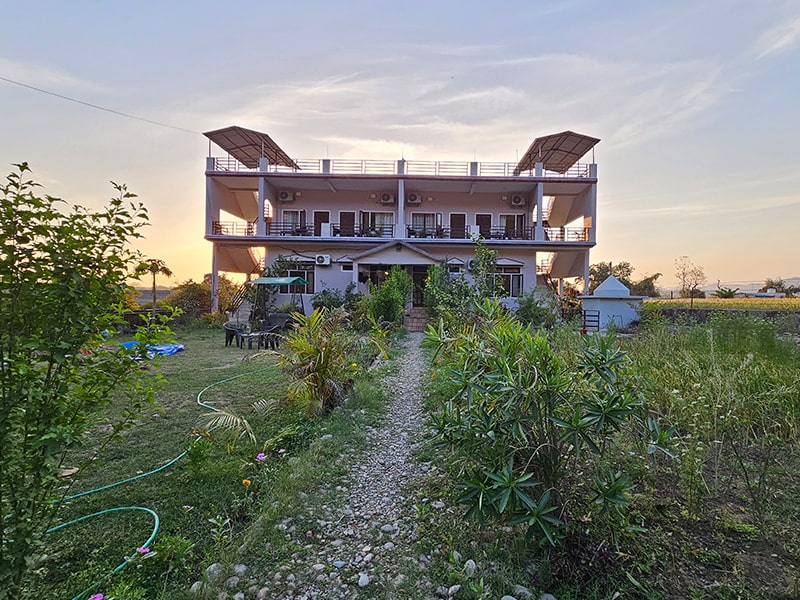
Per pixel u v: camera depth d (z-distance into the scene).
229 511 2.84
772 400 3.55
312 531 2.63
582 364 2.24
